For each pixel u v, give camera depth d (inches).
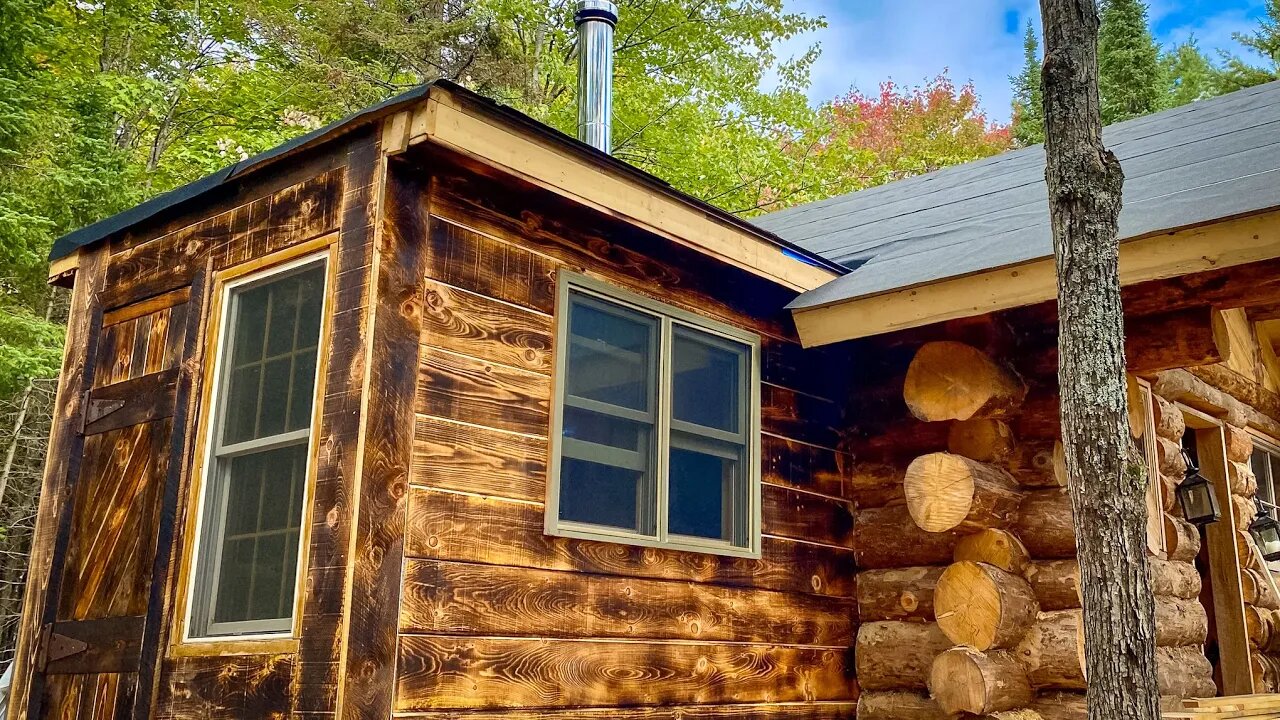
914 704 217.3
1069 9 124.3
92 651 174.1
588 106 289.4
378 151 159.5
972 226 239.3
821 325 213.8
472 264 167.6
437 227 163.8
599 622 175.3
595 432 184.9
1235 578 268.5
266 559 161.0
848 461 243.0
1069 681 198.5
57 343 411.2
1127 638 109.6
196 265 186.9
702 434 205.6
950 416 212.1
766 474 218.5
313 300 166.4
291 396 164.9
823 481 234.1
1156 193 197.8
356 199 160.9
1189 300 196.1
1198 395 267.1
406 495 151.0
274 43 639.8
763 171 574.9
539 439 171.9
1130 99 1015.6
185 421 174.4
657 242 202.1
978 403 208.7
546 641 165.9
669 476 197.2
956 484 203.2
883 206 324.5
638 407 193.8
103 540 181.9
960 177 331.3
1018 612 199.5
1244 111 265.6
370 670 142.2
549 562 169.2
